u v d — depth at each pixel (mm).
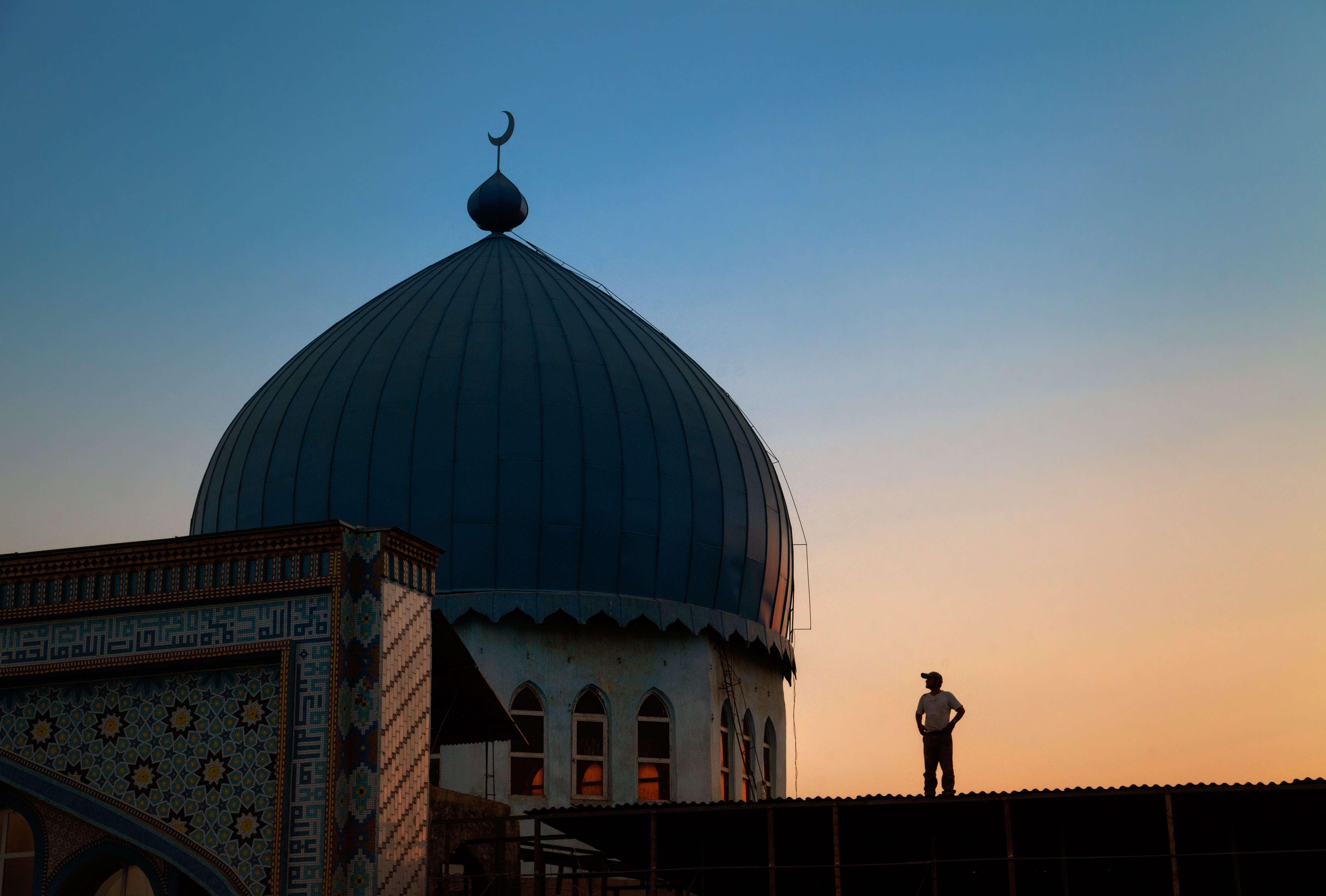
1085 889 22266
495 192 31766
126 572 17891
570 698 26172
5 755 17750
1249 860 20922
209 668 17375
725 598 27562
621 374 27781
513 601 25844
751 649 28281
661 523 26891
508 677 25875
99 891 17578
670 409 27828
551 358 27406
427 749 17812
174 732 17359
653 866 18531
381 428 26578
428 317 28188
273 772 16906
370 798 16609
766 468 29141
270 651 17125
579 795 25922
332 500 26344
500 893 19953
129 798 17266
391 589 17438
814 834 20453
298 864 16422
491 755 25781
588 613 26016
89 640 17750
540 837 19047
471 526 26016
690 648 27062
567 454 26547
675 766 26531
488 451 26312
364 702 16875
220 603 17469
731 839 20844
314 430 26938
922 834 20281
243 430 28109
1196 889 21859
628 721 26422
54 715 17766
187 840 16953
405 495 26109
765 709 28641
